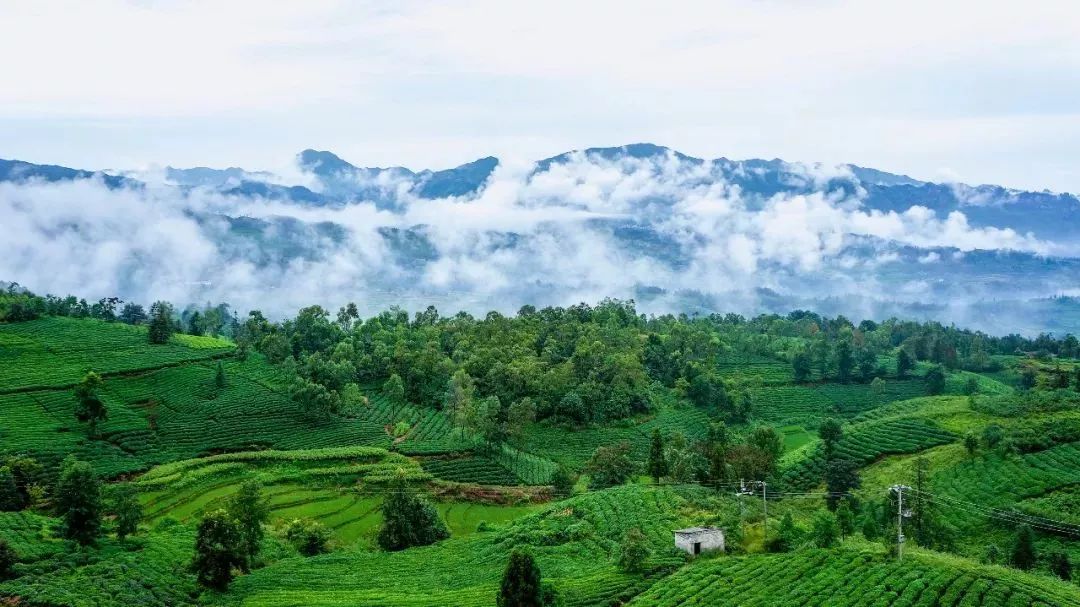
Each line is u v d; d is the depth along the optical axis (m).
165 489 122.94
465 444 155.38
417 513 110.62
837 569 73.44
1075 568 84.25
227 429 150.88
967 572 71.12
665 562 81.12
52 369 167.50
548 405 177.75
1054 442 127.69
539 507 128.75
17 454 123.56
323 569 92.88
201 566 83.69
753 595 67.75
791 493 121.50
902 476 126.25
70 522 89.00
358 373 195.62
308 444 148.88
